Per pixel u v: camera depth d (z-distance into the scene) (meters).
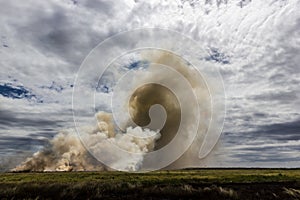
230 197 28.05
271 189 31.81
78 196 26.75
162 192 27.88
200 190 28.70
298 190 32.31
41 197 26.02
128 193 27.83
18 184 28.48
